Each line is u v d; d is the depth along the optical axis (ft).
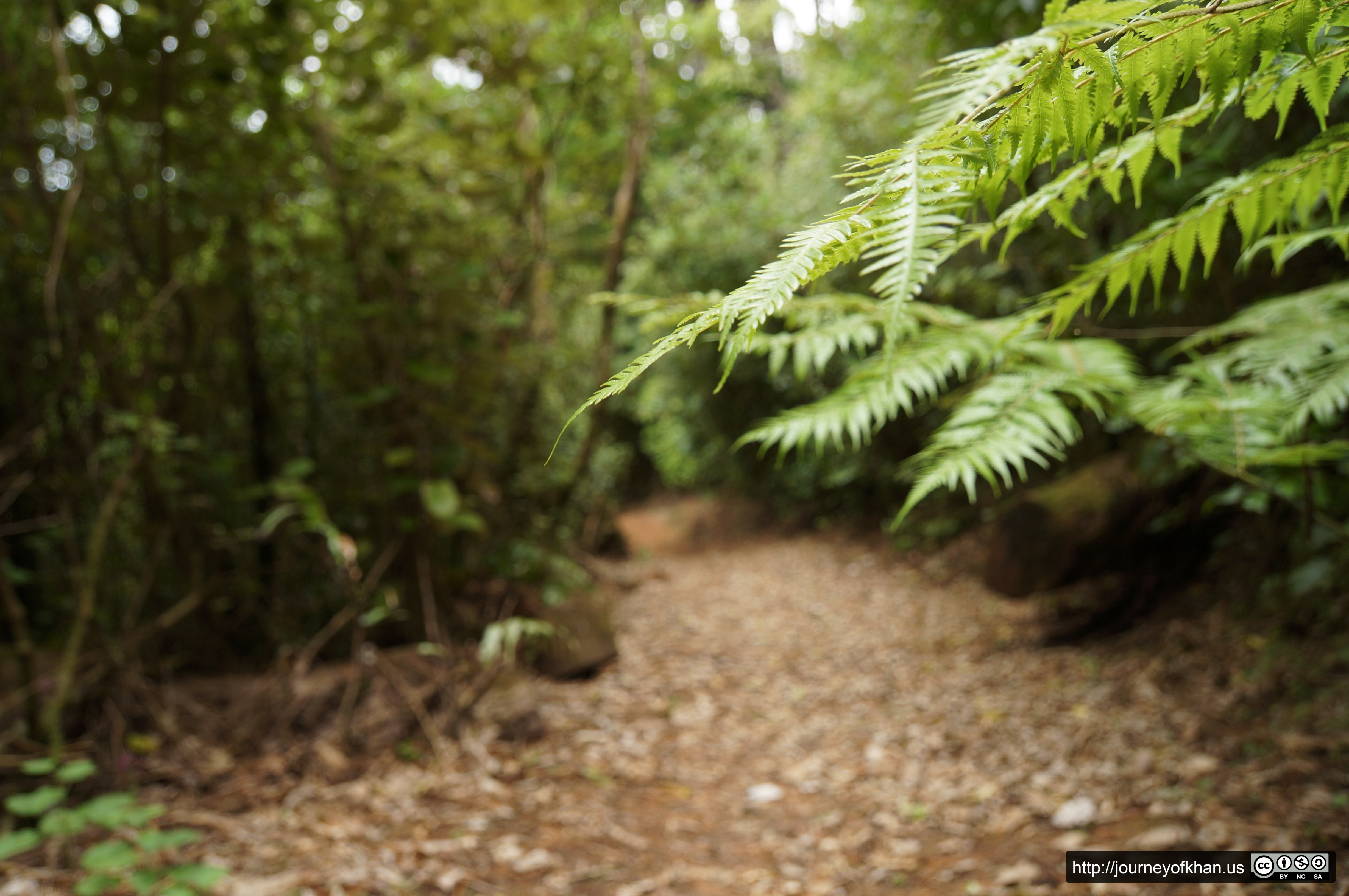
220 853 7.58
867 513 27.40
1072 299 4.17
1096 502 12.49
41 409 9.18
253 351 12.46
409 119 12.93
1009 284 15.92
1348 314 5.86
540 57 15.17
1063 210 3.13
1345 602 9.46
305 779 9.20
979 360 5.60
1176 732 9.10
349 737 9.93
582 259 18.43
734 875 7.83
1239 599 11.57
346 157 12.14
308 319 12.98
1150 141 2.83
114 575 11.14
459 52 12.92
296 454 13.03
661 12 19.49
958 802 8.78
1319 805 6.89
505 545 14.92
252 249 11.28
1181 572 12.87
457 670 11.16
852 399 5.54
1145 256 3.76
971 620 15.99
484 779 9.48
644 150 20.25
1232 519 12.44
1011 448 4.44
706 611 19.74
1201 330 9.29
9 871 6.98
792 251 1.92
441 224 13.03
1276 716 8.69
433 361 11.69
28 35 9.70
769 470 31.89
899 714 11.84
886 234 1.96
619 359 28.02
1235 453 5.62
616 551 26.86
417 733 10.52
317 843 7.82
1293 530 10.22
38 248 9.98
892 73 20.03
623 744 11.15
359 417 13.02
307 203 13.00
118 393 9.71
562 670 13.78
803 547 27.43
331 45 11.18
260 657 12.11
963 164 2.06
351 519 12.78
